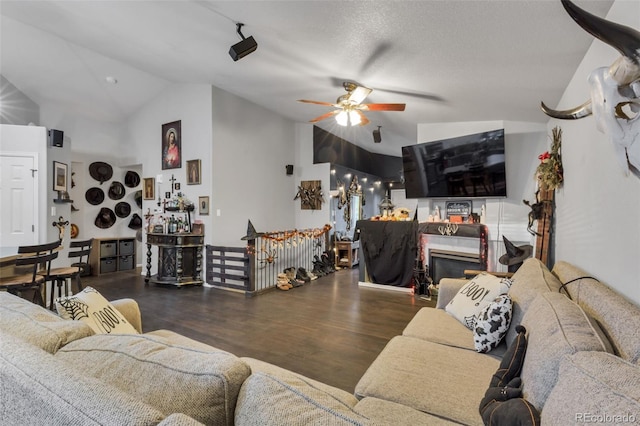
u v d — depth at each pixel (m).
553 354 1.07
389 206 6.19
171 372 0.80
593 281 1.67
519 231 4.18
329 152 7.77
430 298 4.52
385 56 2.70
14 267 3.62
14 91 5.48
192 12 2.83
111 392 0.67
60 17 3.70
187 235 5.21
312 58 3.14
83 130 6.53
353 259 7.36
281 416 0.64
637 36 0.98
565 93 2.67
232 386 0.76
